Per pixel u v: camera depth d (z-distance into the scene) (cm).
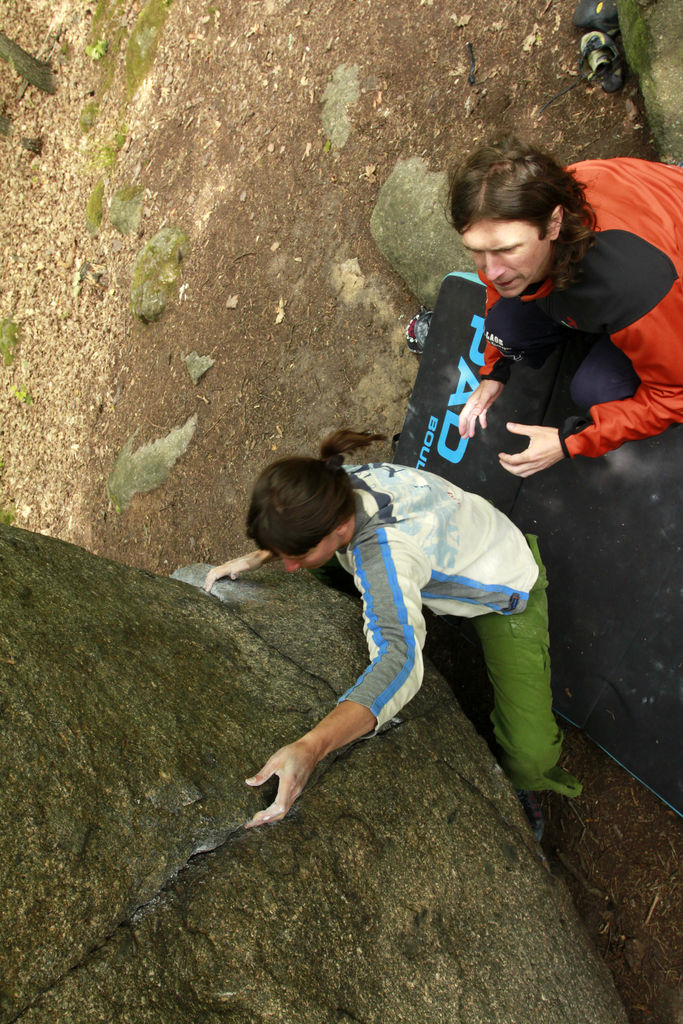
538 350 252
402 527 192
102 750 151
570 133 314
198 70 527
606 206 184
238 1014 139
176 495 463
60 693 153
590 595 263
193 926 145
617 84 304
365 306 387
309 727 186
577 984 194
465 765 212
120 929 138
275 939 152
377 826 180
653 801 261
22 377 642
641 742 250
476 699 300
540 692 224
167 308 505
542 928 197
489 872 194
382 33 402
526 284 182
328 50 428
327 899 163
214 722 173
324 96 423
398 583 179
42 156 673
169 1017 132
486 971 177
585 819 275
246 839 161
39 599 169
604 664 258
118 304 561
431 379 319
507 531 224
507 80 339
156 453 479
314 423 394
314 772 181
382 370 375
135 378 524
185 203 513
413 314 368
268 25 471
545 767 230
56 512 573
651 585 249
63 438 584
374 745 194
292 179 433
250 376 431
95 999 128
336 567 251
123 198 565
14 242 684
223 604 219
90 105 633
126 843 145
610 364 217
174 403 481
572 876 271
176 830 152
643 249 177
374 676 168
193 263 491
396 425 365
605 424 205
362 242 393
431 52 375
